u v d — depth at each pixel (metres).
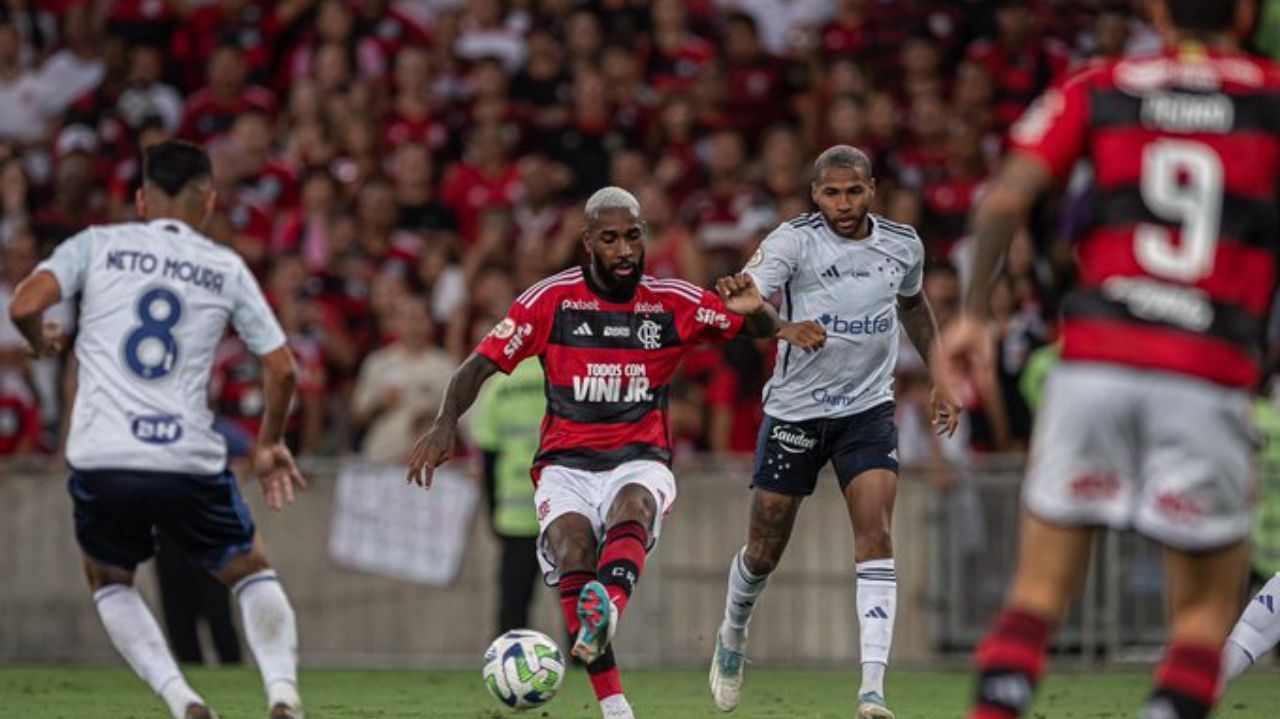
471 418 48.72
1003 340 47.31
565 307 26.20
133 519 23.61
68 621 46.38
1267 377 45.91
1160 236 16.83
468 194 55.38
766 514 28.84
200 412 23.55
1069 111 17.33
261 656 23.77
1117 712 32.84
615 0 60.22
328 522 46.59
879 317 28.14
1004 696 16.84
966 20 59.50
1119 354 16.64
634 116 57.38
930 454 47.00
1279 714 32.38
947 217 53.19
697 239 52.84
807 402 28.36
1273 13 33.06
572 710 32.69
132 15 61.06
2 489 46.44
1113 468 16.84
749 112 57.88
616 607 23.80
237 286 23.91
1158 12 17.98
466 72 59.66
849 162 27.80
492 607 46.44
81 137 57.72
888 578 27.75
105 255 23.62
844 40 59.19
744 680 40.94
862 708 27.12
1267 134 17.12
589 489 26.02
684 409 48.38
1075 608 44.19
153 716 31.36
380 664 46.41
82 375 23.50
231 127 58.09
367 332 51.97
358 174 55.69
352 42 60.06
